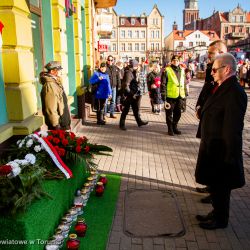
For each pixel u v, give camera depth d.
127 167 5.61
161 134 8.22
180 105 7.96
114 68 10.76
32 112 4.52
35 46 5.59
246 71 22.47
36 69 5.62
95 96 9.23
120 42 77.19
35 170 2.95
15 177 2.80
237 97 3.11
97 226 3.60
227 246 3.29
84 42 11.02
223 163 3.27
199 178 3.54
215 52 4.33
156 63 11.70
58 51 6.56
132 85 8.58
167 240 3.39
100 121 9.39
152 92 11.66
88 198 4.23
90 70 11.94
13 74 4.07
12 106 4.15
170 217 3.87
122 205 4.16
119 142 7.36
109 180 4.96
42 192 2.93
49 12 6.20
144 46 77.69
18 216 2.61
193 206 4.16
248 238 3.44
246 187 4.80
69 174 3.50
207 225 3.59
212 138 3.34
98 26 17.91
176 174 5.30
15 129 4.05
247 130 8.85
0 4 3.91
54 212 3.27
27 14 4.41
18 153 3.52
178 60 7.82
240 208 4.12
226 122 3.12
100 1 15.26
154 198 4.38
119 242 3.34
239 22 84.56
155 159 6.10
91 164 4.20
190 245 3.31
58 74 4.89
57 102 4.71
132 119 10.48
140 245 3.30
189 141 7.50
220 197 3.49
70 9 7.57
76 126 8.09
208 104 3.39
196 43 79.81
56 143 3.79
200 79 34.53
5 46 4.03
